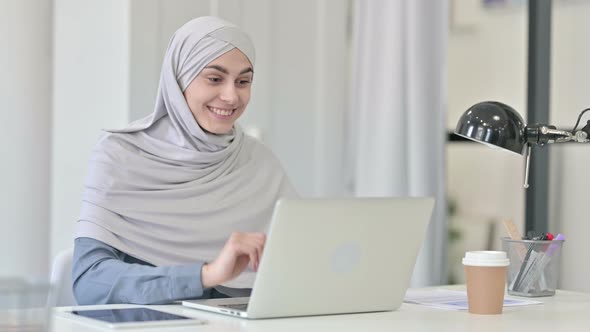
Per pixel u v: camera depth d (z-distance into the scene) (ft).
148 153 7.77
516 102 13.06
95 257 6.90
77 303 6.82
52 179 10.81
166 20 11.21
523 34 12.96
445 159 11.51
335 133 12.75
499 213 13.14
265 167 8.34
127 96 10.93
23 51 10.05
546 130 6.29
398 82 11.52
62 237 10.88
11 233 10.00
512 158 12.98
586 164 11.82
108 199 7.33
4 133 10.00
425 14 11.39
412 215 5.74
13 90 10.03
